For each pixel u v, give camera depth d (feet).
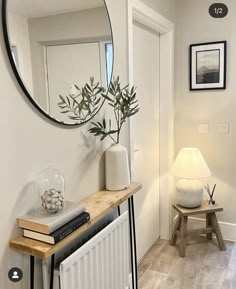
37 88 4.05
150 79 8.79
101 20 5.42
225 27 8.91
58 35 4.38
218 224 9.34
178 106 9.86
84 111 5.14
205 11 9.08
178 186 8.90
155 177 9.53
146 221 8.97
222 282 7.43
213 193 9.76
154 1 7.73
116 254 5.66
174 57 9.47
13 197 3.80
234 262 8.29
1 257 3.66
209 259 8.48
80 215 4.19
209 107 9.46
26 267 4.03
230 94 9.14
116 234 5.62
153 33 8.79
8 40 3.57
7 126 3.67
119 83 5.97
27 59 3.87
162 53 9.25
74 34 4.74
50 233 3.67
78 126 5.06
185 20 9.36
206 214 9.27
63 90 4.58
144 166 8.71
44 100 4.19
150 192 9.20
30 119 4.01
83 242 5.13
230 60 9.00
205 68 9.32
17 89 3.77
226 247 9.14
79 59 4.91
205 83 9.37
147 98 8.66
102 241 5.13
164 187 9.77
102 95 5.59
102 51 5.52
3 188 3.66
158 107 9.48
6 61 3.59
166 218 9.87
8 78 3.64
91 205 4.97
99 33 5.39
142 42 8.12
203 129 9.63
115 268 5.66
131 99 5.72
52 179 4.34
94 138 5.55
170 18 8.95
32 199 4.08
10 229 3.76
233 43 8.88
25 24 3.82
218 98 9.31
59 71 4.47
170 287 7.32
